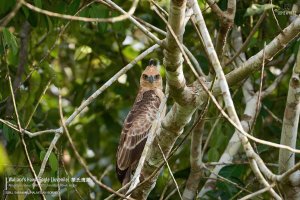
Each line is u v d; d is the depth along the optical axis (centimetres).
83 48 1553
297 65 957
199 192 1352
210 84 933
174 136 984
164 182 1313
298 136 1288
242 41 1368
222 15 958
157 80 1335
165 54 865
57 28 1434
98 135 1600
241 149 1337
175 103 949
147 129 1259
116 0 1490
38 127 1380
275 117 1342
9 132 1177
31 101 1345
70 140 749
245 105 1402
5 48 1178
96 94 978
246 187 1184
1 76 1420
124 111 1576
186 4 884
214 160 1273
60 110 773
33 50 1518
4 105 1362
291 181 1009
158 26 1457
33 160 1260
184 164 1442
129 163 1245
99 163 1590
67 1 1314
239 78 916
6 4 1167
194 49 1480
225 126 1314
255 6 850
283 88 1536
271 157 1378
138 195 1045
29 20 1295
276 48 896
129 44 1573
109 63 1644
